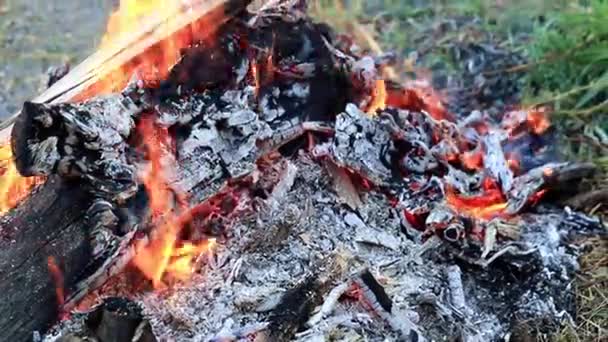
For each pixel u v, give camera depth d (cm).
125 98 174
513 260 200
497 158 219
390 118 212
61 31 337
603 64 278
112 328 147
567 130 259
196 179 181
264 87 203
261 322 172
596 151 250
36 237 157
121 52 194
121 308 149
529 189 217
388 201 206
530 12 318
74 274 161
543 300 196
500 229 205
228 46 197
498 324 191
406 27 320
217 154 186
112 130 162
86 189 160
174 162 179
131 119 170
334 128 206
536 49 291
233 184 193
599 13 291
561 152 248
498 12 321
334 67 211
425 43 311
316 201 202
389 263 193
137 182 167
